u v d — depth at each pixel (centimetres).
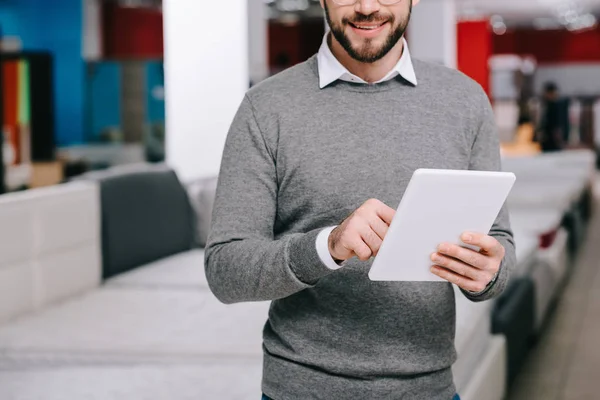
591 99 1714
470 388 262
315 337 137
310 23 1533
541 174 812
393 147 137
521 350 378
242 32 486
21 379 239
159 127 1099
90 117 1192
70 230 343
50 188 349
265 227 136
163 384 233
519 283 394
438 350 139
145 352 261
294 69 145
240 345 266
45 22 1168
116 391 228
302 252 120
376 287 135
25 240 315
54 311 317
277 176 139
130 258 388
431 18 827
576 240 650
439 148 139
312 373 137
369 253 115
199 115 490
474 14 1381
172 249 426
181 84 489
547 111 1298
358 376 136
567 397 363
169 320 298
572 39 1814
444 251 117
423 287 137
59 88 1175
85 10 1270
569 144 1684
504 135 1450
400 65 140
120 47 1319
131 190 393
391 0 132
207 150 491
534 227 500
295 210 138
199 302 325
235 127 141
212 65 486
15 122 738
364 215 116
